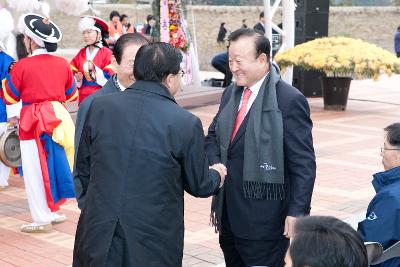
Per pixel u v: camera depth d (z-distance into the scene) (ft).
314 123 42.19
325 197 25.03
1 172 26.63
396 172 11.05
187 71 49.47
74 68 26.91
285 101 11.67
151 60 10.44
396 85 68.08
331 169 29.73
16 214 23.24
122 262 9.65
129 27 62.80
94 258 9.70
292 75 51.55
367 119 44.16
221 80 57.93
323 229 6.40
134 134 10.00
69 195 21.01
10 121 23.63
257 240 12.08
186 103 45.91
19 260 18.39
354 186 26.81
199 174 10.27
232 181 12.17
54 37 20.39
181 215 10.32
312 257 6.20
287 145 11.66
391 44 124.47
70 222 22.27
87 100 13.03
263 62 11.76
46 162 20.63
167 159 9.91
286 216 12.04
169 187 9.98
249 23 118.21
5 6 30.50
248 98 12.16
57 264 18.10
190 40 52.06
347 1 136.46
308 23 55.01
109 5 94.94
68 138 20.66
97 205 9.89
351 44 46.03
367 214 10.99
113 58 13.41
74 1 33.35
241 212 12.09
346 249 6.20
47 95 20.42
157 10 47.44
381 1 134.62
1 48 24.36
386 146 11.44
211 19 118.93
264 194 11.85
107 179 9.92
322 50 45.47
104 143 10.12
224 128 12.28
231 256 13.11
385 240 10.35
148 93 10.34
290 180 11.92
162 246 9.86
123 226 9.66
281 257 12.25
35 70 20.21
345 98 47.75
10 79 20.31
